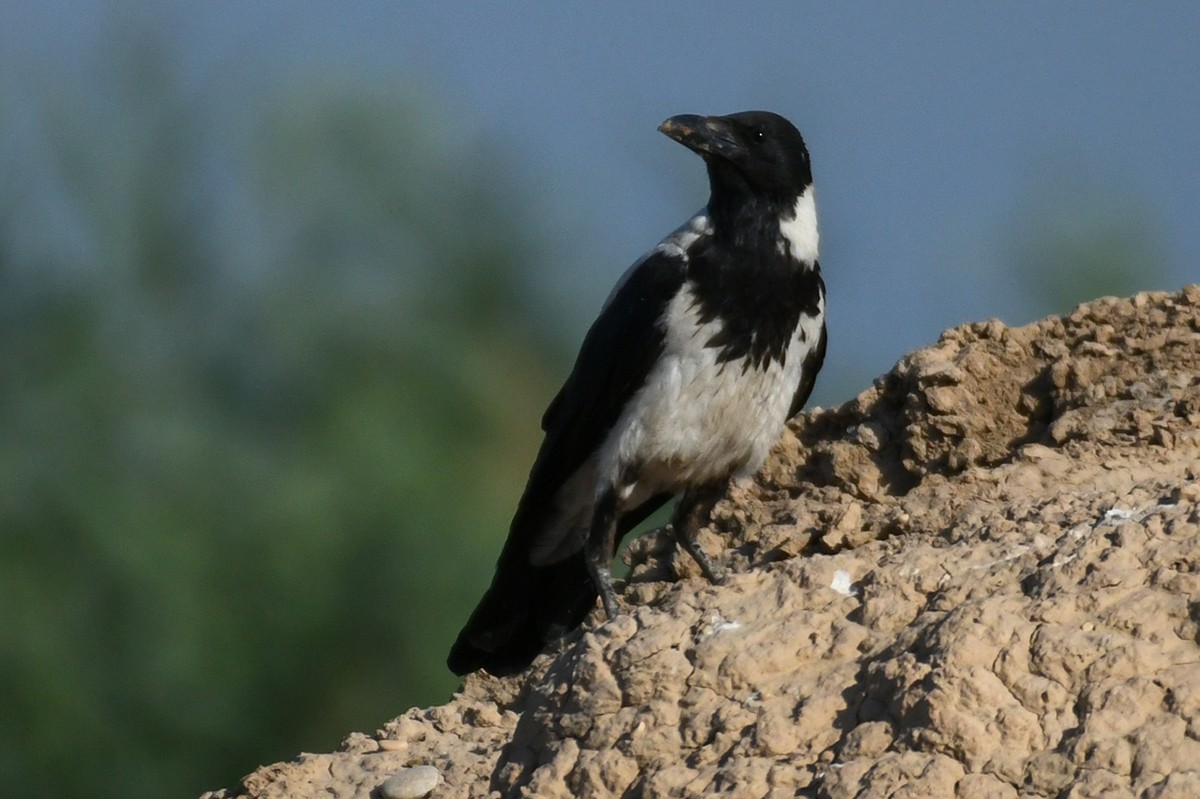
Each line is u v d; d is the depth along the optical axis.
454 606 24.55
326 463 25.50
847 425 12.23
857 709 8.78
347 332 27.53
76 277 28.66
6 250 28.41
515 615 13.15
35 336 28.05
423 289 28.11
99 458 26.16
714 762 8.84
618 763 9.00
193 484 25.59
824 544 11.05
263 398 27.62
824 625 9.27
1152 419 10.88
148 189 29.14
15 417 26.69
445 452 26.27
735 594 9.59
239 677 24.34
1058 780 8.10
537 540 13.20
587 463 13.05
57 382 27.23
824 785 8.38
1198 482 9.56
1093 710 8.25
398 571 24.58
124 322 28.19
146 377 27.70
